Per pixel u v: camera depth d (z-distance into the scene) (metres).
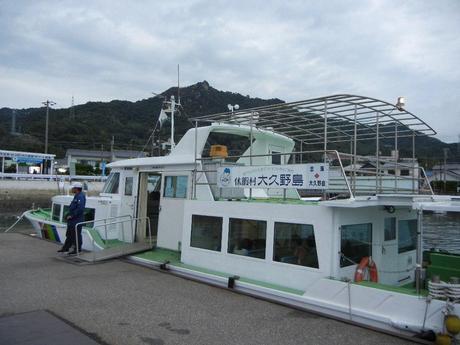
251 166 7.64
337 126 8.28
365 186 7.60
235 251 7.65
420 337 5.11
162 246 10.17
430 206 5.68
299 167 6.78
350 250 6.50
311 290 6.23
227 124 9.59
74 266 9.19
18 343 4.78
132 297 6.82
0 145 62.06
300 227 6.66
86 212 12.31
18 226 23.50
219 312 6.11
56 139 71.25
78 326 5.45
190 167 9.48
